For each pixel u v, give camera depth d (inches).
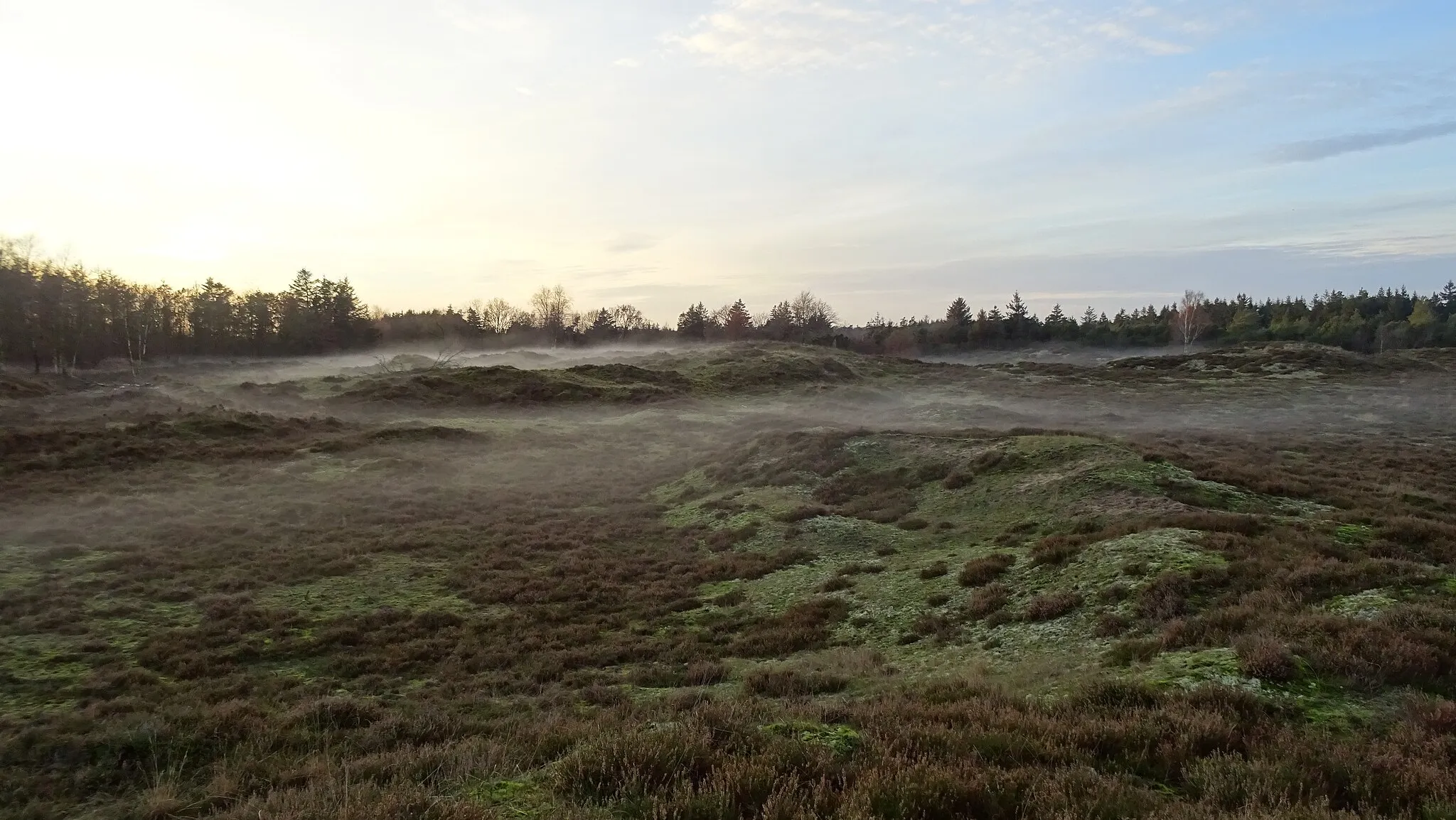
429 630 706.8
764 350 3922.2
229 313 4215.1
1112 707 338.0
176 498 1248.8
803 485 1245.7
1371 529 682.2
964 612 618.2
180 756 406.0
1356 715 316.5
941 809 227.0
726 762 261.0
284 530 1093.8
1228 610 464.1
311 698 522.9
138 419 1812.3
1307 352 3442.4
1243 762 262.1
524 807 256.4
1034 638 529.0
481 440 1889.8
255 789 340.2
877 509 1059.9
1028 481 995.9
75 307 3132.4
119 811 340.8
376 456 1657.2
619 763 271.3
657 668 565.0
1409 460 1450.5
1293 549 597.9
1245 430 2020.2
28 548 962.1
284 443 1710.1
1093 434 1283.2
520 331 6097.4
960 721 324.2
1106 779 249.4
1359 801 232.4
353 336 4719.5
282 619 719.7
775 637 636.1
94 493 1242.6
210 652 627.5
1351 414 2314.2
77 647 633.6
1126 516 785.6
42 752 409.7
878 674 496.7
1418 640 376.5
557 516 1250.0
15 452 1423.5
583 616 743.1
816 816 218.2
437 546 1023.6
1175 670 385.1
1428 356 3479.3
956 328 6058.1
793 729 314.7
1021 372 3553.2
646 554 995.9
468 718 448.5
